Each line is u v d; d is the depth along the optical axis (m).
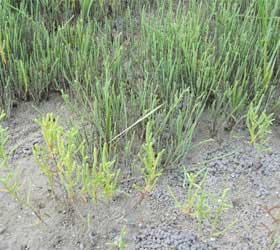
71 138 1.69
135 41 2.37
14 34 2.32
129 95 2.26
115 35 2.60
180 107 2.20
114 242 1.77
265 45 2.12
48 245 1.84
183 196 1.97
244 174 2.05
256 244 1.83
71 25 2.65
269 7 2.44
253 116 1.97
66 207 1.94
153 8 2.74
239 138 2.17
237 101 2.12
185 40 2.25
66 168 1.84
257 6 2.51
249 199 1.97
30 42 2.48
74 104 2.31
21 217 1.92
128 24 2.61
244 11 2.60
